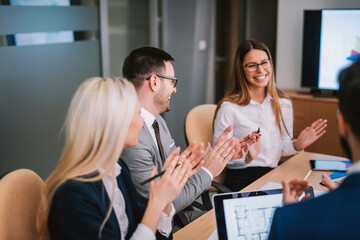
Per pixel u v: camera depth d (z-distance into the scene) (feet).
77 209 3.91
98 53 11.38
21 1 9.16
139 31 12.75
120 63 12.19
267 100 8.34
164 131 6.96
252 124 8.34
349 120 2.50
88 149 3.99
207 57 15.84
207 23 15.48
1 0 8.75
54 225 3.96
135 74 6.15
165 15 13.55
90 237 3.91
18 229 4.42
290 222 2.51
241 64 8.27
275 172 7.16
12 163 9.41
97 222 3.96
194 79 15.37
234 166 8.25
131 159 5.96
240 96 8.38
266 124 8.34
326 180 4.52
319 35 13.29
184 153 4.43
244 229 4.24
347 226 2.30
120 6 11.92
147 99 6.23
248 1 16.58
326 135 13.00
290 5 14.32
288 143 8.41
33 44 9.55
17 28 9.14
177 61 14.42
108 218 4.11
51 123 10.28
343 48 13.08
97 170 4.16
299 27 14.32
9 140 9.29
